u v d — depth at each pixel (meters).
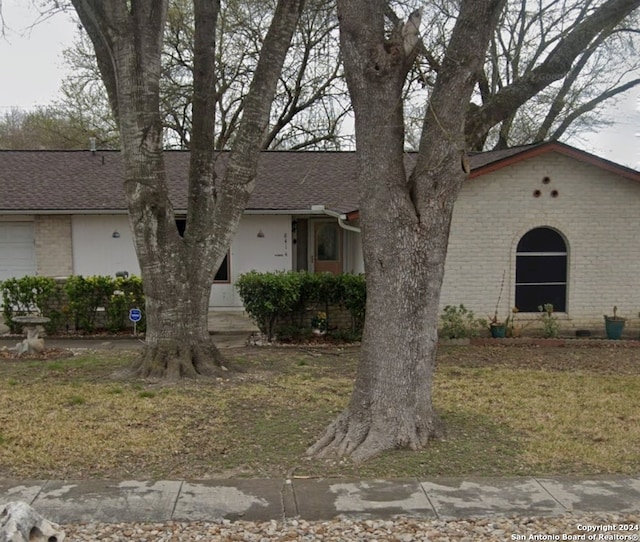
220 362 8.94
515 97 5.98
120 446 5.70
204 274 8.79
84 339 12.16
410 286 5.72
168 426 6.31
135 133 8.12
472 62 5.56
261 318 11.74
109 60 8.67
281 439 5.97
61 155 17.88
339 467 5.27
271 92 8.73
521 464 5.40
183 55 23.30
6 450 5.55
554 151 11.93
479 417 6.83
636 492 4.81
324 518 4.32
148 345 8.69
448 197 5.74
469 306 12.15
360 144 5.77
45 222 15.00
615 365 9.97
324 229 16.52
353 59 5.69
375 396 5.80
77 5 8.68
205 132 8.77
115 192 15.44
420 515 4.38
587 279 12.35
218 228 8.78
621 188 12.27
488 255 12.12
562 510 4.47
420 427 5.88
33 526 3.50
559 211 12.21
